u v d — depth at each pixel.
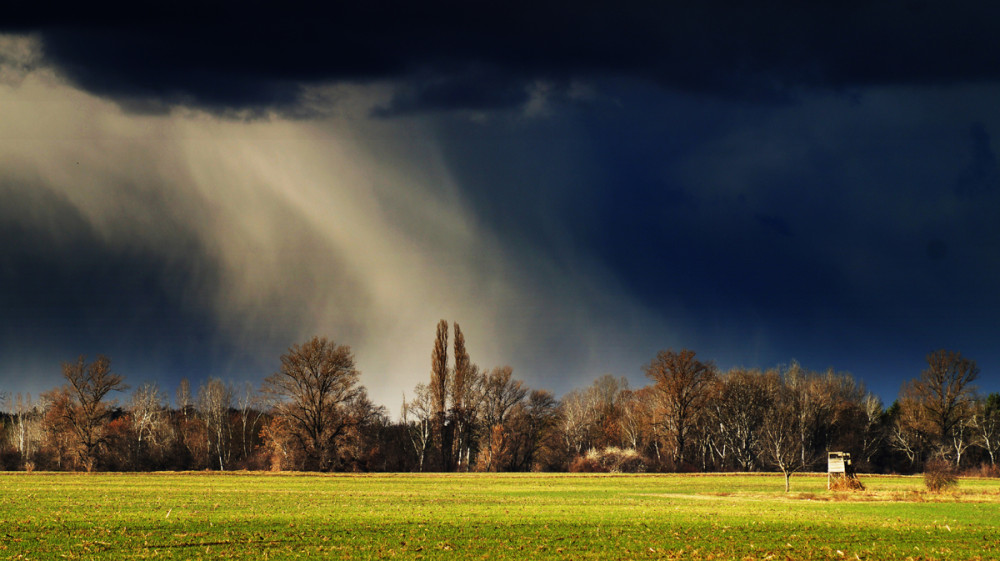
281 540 35.81
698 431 126.75
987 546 36.94
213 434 126.69
